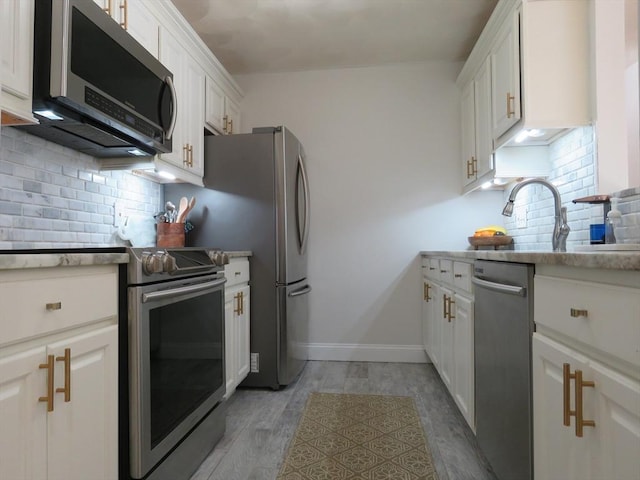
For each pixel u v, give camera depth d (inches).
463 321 73.0
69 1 51.2
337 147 133.0
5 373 32.6
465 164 122.1
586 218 77.6
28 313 35.0
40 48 50.5
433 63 129.8
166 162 84.8
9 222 59.9
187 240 105.3
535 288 44.0
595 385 32.1
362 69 132.6
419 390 100.9
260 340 102.3
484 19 105.6
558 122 76.7
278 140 103.6
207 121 105.6
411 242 129.4
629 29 74.7
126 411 49.3
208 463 66.7
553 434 39.4
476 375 64.7
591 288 32.7
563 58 77.0
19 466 33.9
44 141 66.8
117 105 61.2
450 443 72.5
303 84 134.4
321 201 133.1
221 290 78.1
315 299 132.0
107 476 45.6
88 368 42.7
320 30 110.3
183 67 92.0
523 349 46.3
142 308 50.5
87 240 77.3
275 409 89.4
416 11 101.7
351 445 72.1
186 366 62.9
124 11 69.4
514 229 115.6
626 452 28.0
